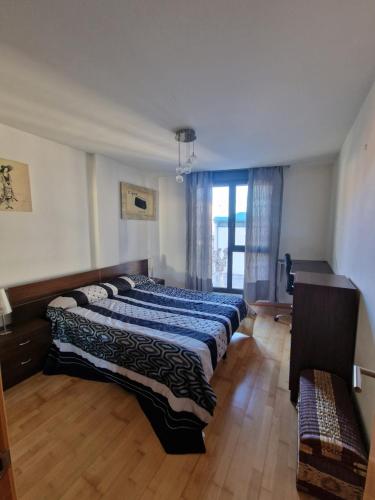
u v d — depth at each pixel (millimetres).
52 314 2438
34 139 2516
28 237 2514
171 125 2270
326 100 1821
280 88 1667
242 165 3885
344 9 1032
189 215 4543
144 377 1838
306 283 1909
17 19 1069
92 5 1006
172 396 1647
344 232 2477
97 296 2871
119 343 1979
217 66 1422
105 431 1688
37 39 1190
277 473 1400
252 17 1071
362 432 1424
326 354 1874
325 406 1501
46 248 2697
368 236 1573
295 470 1418
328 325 1850
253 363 2523
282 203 4082
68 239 2953
